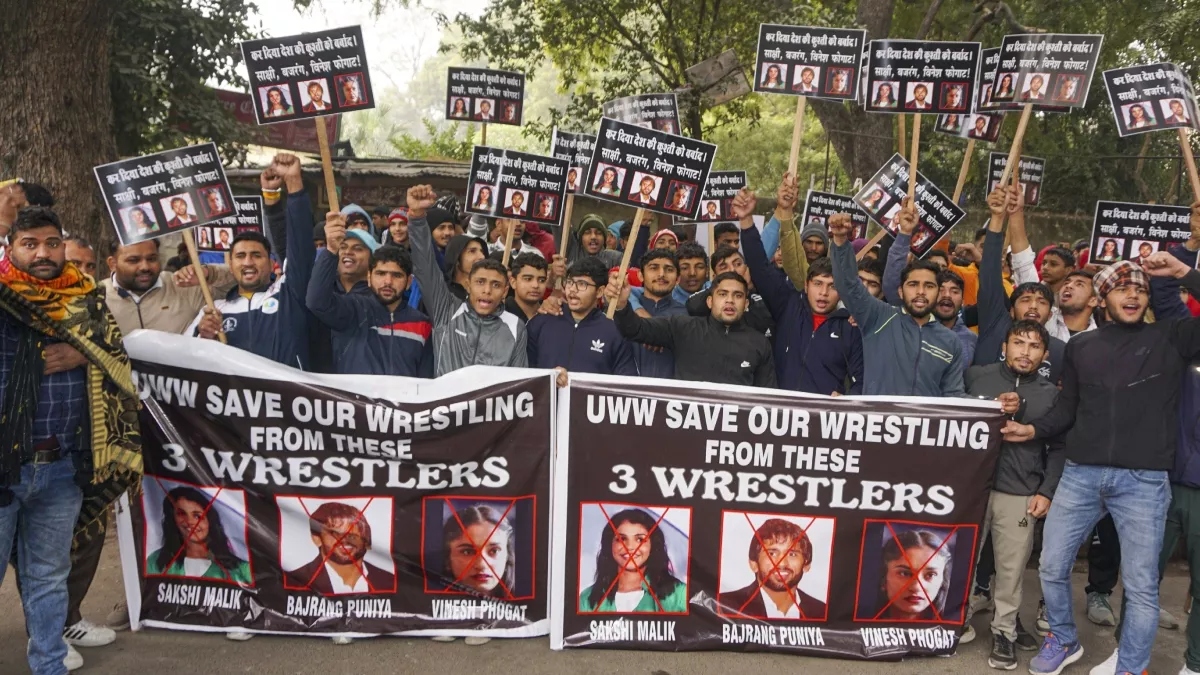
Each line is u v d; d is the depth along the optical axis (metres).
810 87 6.12
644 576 4.83
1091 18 16.20
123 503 4.79
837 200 9.27
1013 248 6.41
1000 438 4.84
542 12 15.76
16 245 3.81
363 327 5.27
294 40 5.32
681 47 15.45
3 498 3.81
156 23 11.71
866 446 4.84
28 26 7.64
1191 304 6.78
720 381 5.43
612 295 5.36
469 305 5.32
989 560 5.57
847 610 4.89
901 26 18.00
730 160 31.69
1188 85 6.44
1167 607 5.88
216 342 4.73
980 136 7.59
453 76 8.14
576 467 4.78
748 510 4.84
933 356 5.25
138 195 5.04
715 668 4.68
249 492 4.77
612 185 5.55
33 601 4.08
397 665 4.59
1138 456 4.50
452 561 4.82
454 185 16.53
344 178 16.27
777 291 5.90
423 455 4.75
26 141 7.75
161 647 4.68
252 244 5.29
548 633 4.89
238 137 13.12
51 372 3.91
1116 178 17.80
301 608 4.81
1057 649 4.83
